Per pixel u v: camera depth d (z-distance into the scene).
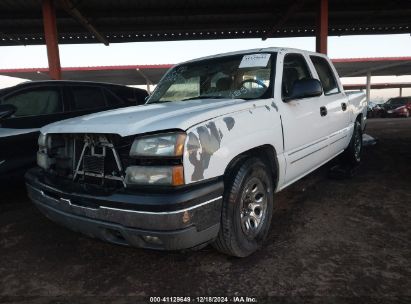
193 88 3.50
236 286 2.28
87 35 15.02
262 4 12.53
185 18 13.65
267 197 2.84
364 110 5.45
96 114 2.90
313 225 3.23
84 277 2.50
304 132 3.32
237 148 2.41
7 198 4.61
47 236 3.30
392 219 3.29
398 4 12.91
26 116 4.44
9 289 2.37
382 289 2.17
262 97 3.01
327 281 2.29
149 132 2.13
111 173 2.31
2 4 11.54
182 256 2.75
